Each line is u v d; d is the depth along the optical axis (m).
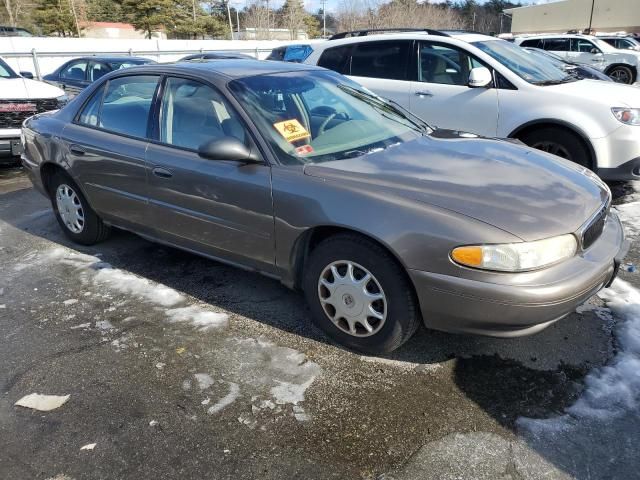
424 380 2.78
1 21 43.09
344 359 2.97
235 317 3.43
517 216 2.54
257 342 3.15
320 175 2.94
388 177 2.87
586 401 2.60
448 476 2.19
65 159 4.27
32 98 7.02
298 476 2.21
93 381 2.84
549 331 3.19
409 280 2.71
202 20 46.66
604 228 2.94
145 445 2.39
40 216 5.50
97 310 3.56
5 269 4.23
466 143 3.54
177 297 3.71
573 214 2.65
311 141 3.25
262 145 3.12
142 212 3.82
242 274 4.04
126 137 3.86
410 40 6.39
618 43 21.98
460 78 6.05
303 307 3.54
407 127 3.78
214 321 3.39
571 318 3.32
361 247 2.78
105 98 4.14
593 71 9.52
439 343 3.10
